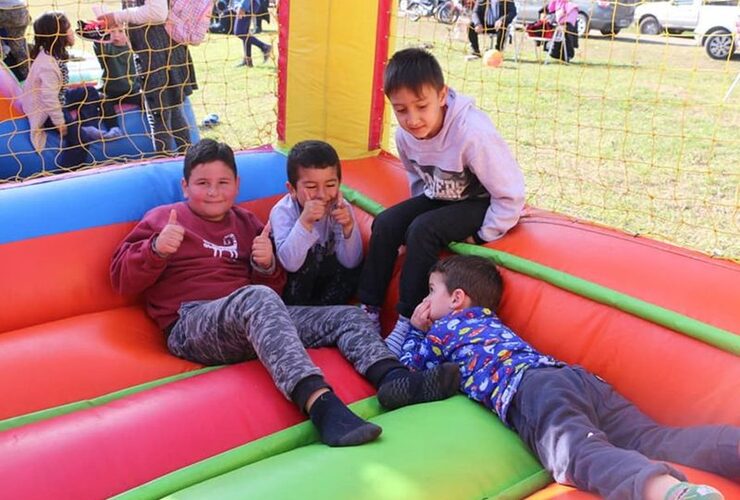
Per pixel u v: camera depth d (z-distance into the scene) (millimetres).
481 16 6078
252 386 1881
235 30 5480
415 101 2098
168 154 4027
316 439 1780
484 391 1839
